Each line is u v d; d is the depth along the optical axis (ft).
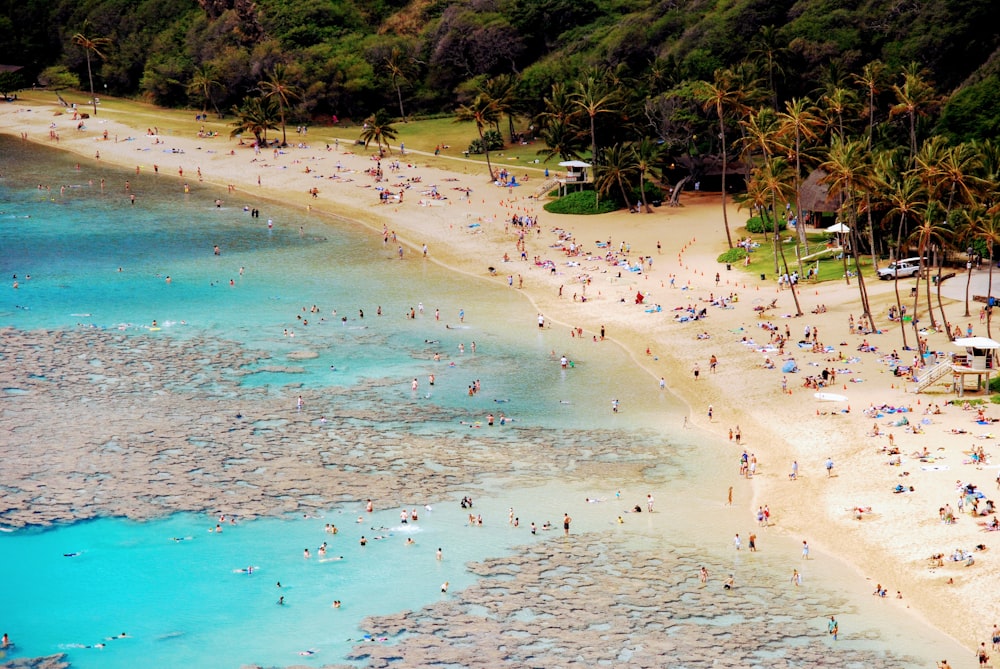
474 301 486.38
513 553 270.05
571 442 336.08
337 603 247.70
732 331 421.59
